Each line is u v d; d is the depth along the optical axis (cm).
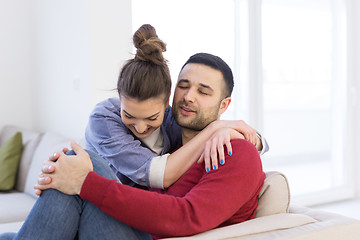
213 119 137
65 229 107
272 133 502
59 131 330
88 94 278
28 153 292
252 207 127
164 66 127
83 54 281
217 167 115
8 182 287
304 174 465
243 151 117
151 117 128
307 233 112
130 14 286
